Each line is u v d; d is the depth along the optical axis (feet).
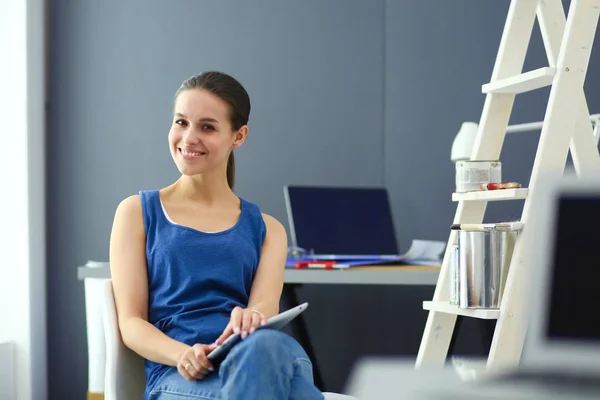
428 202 11.68
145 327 5.42
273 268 6.07
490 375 2.45
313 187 10.36
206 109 5.84
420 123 11.72
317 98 11.68
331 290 11.76
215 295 5.70
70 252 11.56
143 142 11.63
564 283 2.43
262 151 11.64
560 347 2.41
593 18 6.27
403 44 11.73
